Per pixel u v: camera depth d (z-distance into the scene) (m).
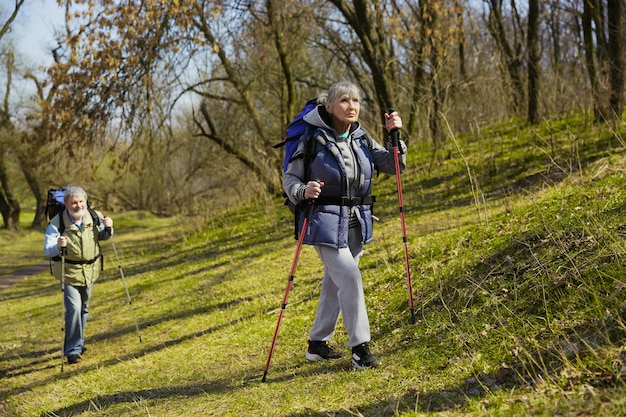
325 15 17.80
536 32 12.78
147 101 13.77
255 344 5.19
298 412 3.37
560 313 3.62
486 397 2.98
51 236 5.91
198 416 3.70
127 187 33.97
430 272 5.38
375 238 7.76
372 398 3.37
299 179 3.86
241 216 14.89
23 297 11.61
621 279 3.60
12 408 4.77
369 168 3.90
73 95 13.21
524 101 14.40
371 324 4.89
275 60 17.52
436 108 12.13
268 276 7.66
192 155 24.41
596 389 2.70
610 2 9.10
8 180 29.25
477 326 3.94
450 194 9.56
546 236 4.74
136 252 15.21
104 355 6.09
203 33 14.03
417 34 13.70
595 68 9.93
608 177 5.96
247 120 19.09
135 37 12.35
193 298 7.77
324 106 3.92
